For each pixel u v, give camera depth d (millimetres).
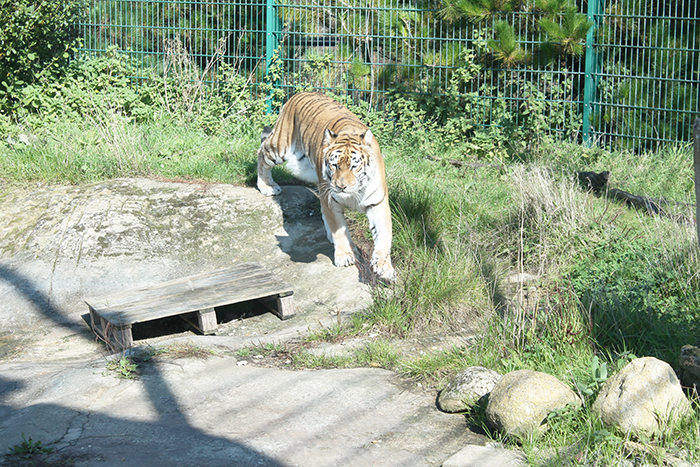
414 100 9750
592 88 9031
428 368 4258
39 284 6219
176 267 6574
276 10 10312
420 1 10242
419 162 8484
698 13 9180
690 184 7559
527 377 3494
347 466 3246
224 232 7062
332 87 10172
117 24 11031
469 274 5414
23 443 3359
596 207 6469
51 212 7195
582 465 3061
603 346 4266
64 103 9859
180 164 8305
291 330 5285
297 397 3977
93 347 5355
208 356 4598
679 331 4320
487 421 3574
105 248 6672
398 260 5984
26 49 9695
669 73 9328
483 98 9500
